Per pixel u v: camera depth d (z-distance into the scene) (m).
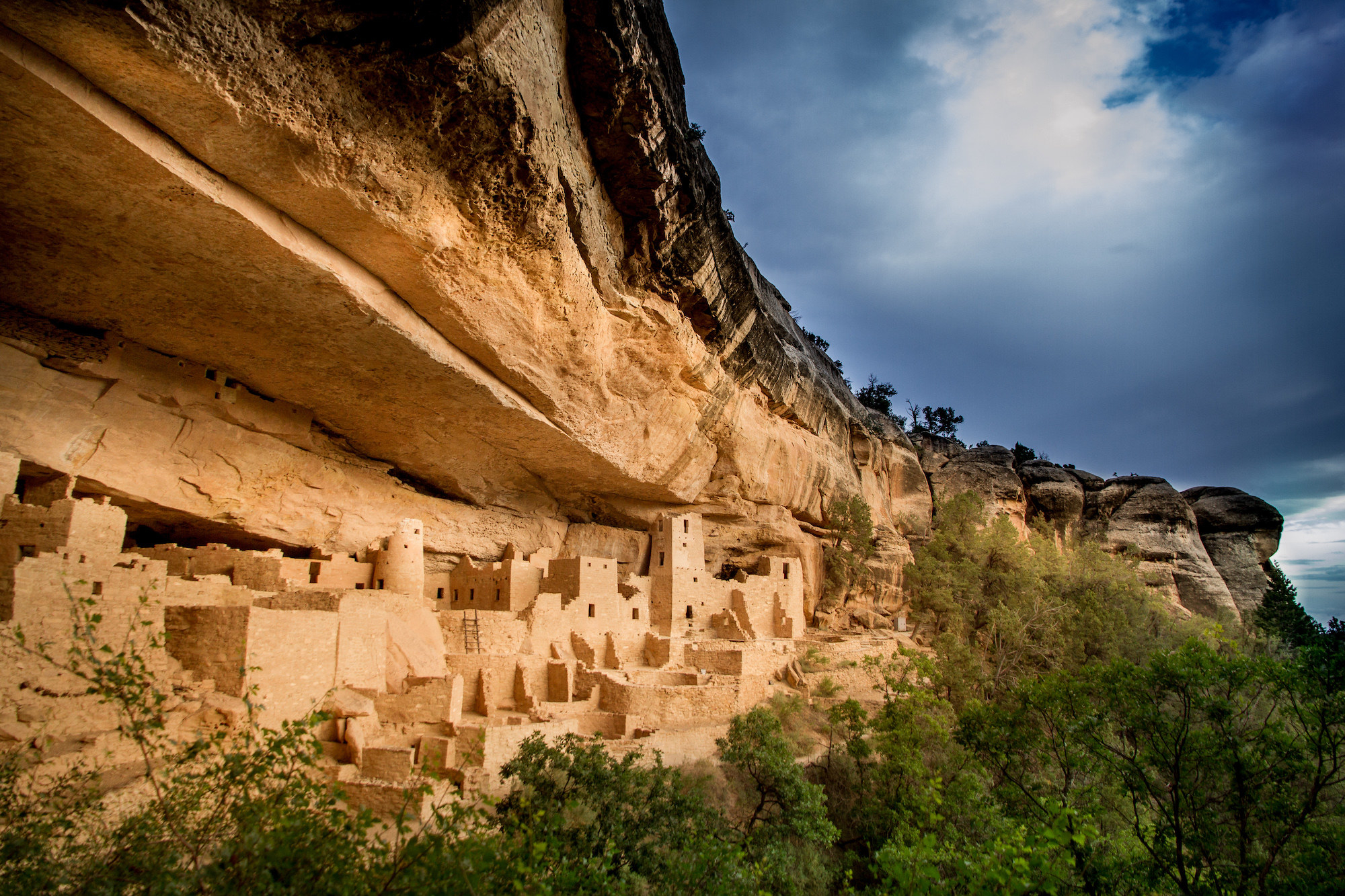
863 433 49.69
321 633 16.22
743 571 37.66
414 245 16.27
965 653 35.91
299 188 14.21
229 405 20.77
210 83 11.69
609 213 21.78
